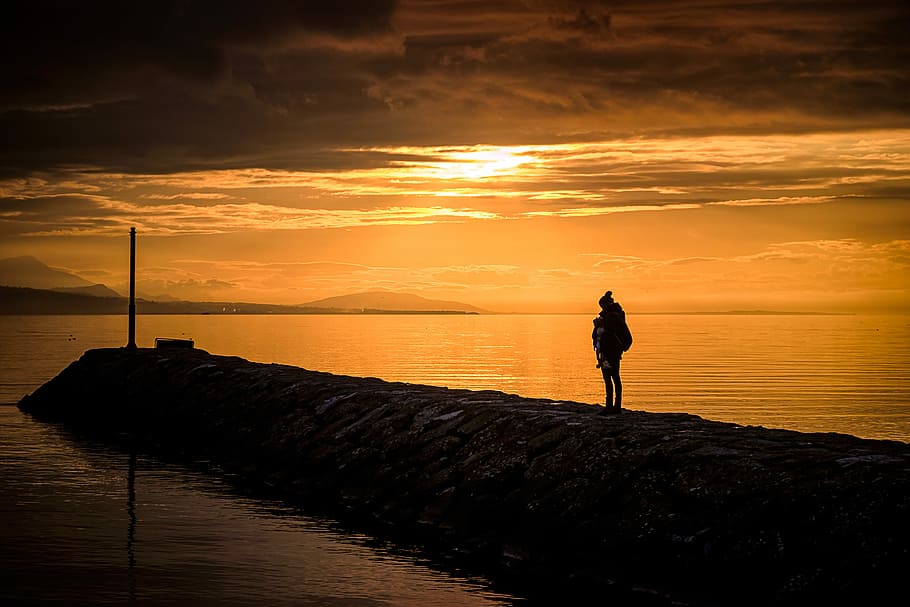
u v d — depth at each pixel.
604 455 13.81
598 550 12.41
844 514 10.56
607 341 16.89
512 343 132.75
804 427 40.06
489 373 69.88
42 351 81.19
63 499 17.30
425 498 15.76
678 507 12.16
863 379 66.31
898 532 10.04
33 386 42.72
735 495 11.73
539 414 16.70
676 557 11.54
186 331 168.00
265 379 26.39
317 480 18.56
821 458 11.95
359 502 16.91
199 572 12.54
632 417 16.44
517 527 13.77
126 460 22.09
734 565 10.95
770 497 11.36
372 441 18.64
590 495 13.27
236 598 11.45
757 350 113.44
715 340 151.00
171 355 33.97
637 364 83.69
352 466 18.20
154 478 19.72
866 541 10.15
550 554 12.91
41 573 12.34
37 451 23.38
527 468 14.73
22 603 11.08
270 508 16.81
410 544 14.24
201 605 11.12
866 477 11.01
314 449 19.75
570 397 50.84
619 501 12.91
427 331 199.00
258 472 20.23
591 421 15.75
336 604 11.27
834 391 56.44
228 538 14.48
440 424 17.92
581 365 81.25
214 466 21.42
